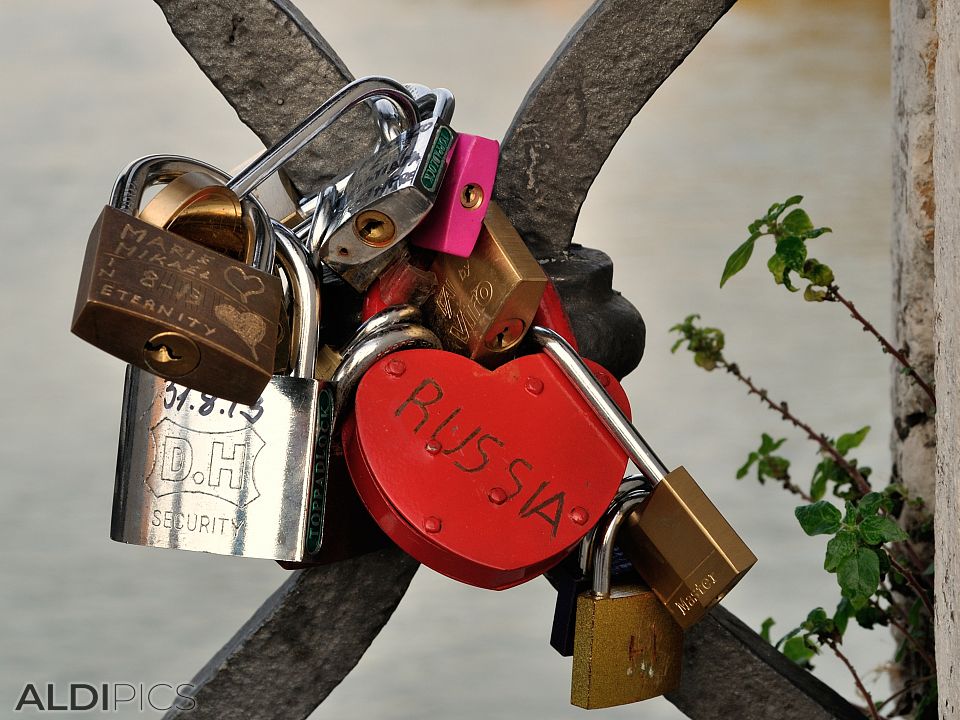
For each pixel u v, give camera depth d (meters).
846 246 5.90
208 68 1.60
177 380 1.18
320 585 1.65
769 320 5.25
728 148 7.95
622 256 5.88
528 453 1.38
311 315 1.34
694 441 4.34
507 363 1.41
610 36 1.59
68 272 5.91
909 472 2.06
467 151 1.37
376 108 1.48
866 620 2.00
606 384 1.48
